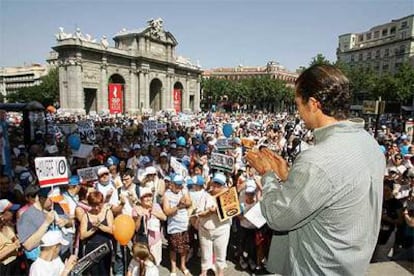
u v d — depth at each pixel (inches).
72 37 1897.1
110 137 724.0
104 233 218.1
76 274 170.4
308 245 58.0
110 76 2202.3
